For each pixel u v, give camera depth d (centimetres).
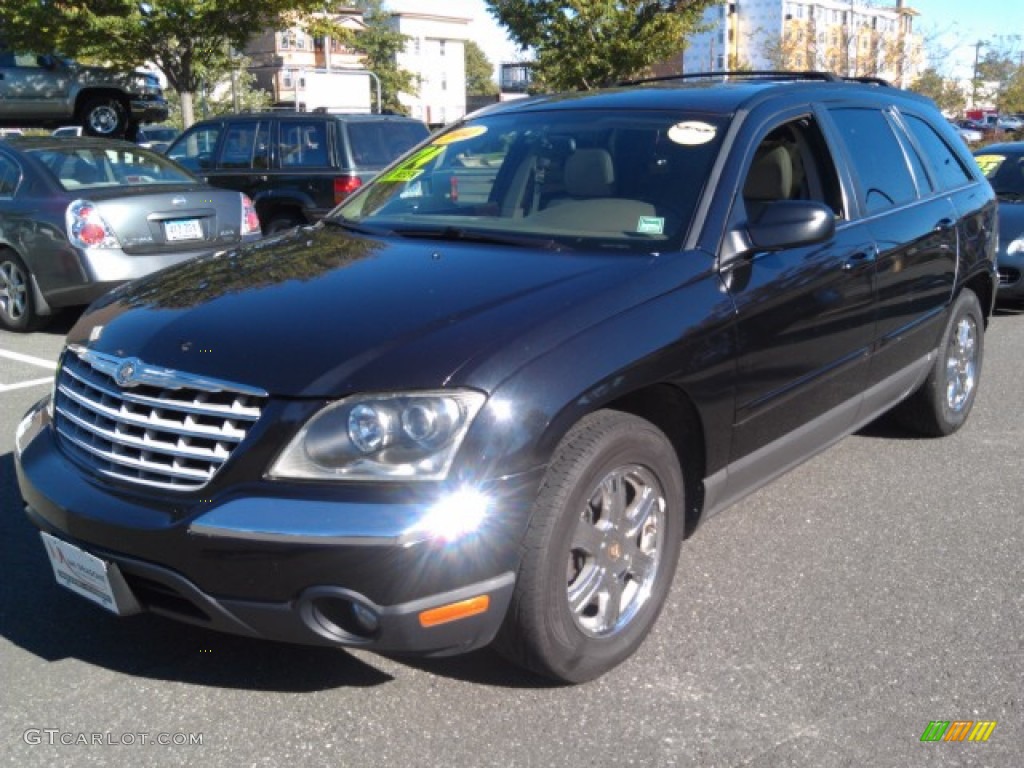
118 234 795
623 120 416
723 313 344
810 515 463
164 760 287
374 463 270
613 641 322
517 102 479
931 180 523
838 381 425
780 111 416
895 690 321
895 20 3070
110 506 293
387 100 6662
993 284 586
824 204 396
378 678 327
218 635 353
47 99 1988
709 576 400
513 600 291
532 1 2494
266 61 6406
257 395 279
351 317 304
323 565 265
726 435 356
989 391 690
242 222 873
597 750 291
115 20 1748
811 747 292
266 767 284
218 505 277
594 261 343
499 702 313
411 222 412
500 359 284
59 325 890
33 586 388
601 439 299
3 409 618
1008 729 301
